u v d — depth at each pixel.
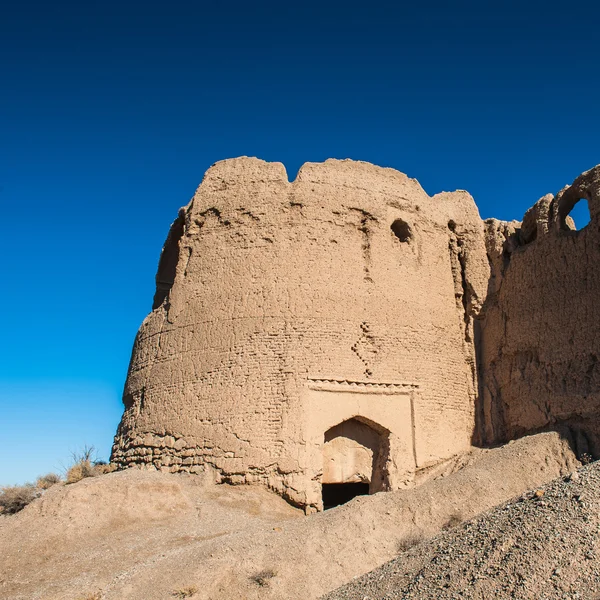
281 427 19.17
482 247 25.02
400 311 21.98
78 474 21.05
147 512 16.84
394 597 9.75
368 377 20.62
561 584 8.46
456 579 9.44
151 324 23.78
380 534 14.46
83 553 14.77
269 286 21.17
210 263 22.42
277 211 22.25
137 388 22.94
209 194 23.55
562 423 19.20
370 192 23.19
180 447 20.16
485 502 15.58
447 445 21.27
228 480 18.98
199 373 20.88
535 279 21.72
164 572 12.96
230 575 12.81
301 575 13.02
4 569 14.29
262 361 20.16
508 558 9.37
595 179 19.95
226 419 19.72
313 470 18.75
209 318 21.52
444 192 26.02
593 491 10.50
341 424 20.34
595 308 19.00
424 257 23.58
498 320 23.27
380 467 20.17
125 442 22.33
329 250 21.83
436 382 21.88
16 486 19.53
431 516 15.10
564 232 21.05
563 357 19.80
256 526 16.11
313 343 20.36
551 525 9.83
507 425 21.88
